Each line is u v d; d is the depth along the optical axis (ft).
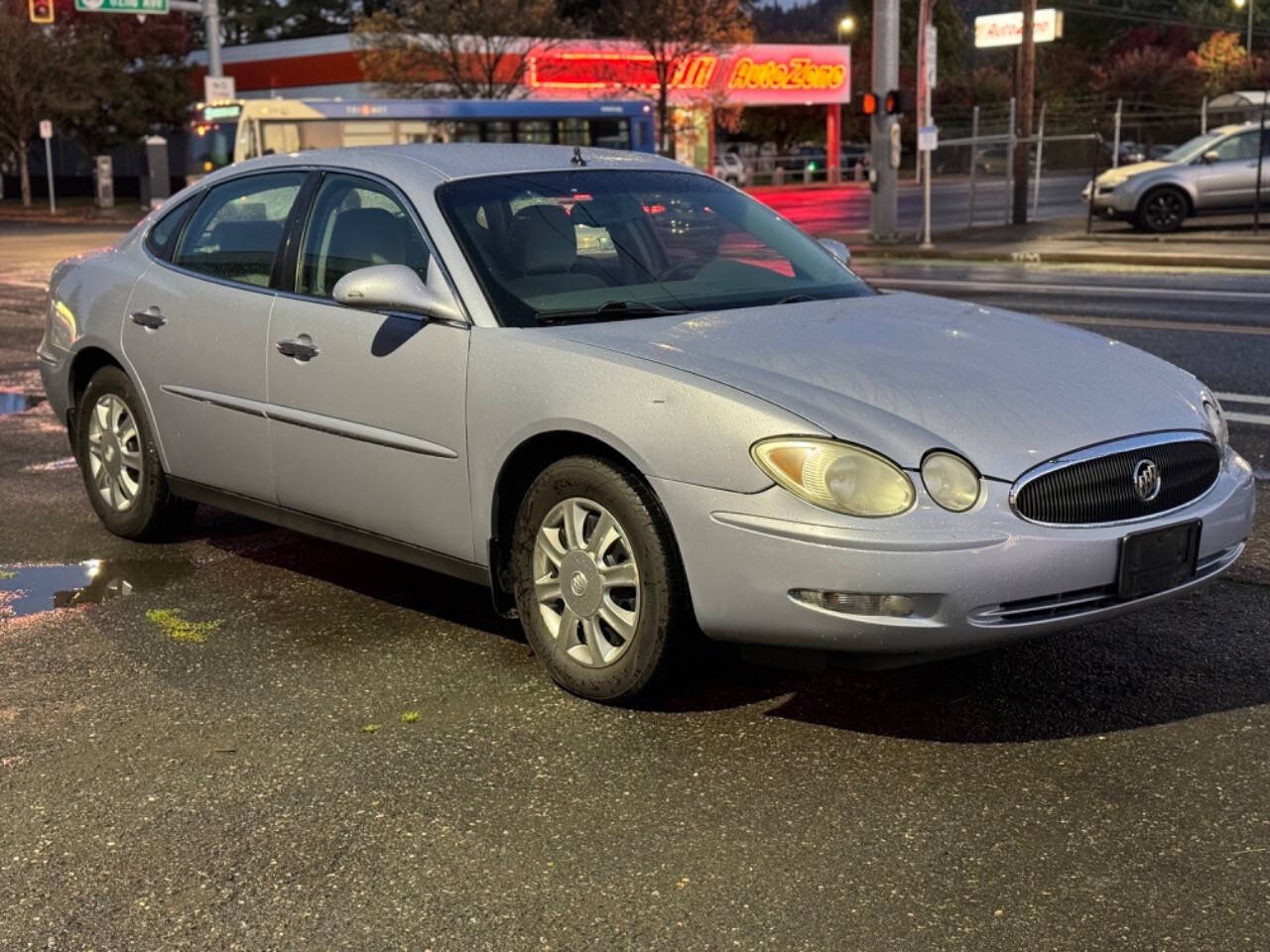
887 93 78.95
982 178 180.14
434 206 15.07
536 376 13.37
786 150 213.05
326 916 9.80
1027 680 13.92
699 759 12.20
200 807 11.48
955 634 11.50
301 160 17.08
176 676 14.42
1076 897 9.82
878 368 12.82
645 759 12.22
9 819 11.34
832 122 180.04
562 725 12.98
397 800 11.53
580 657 13.44
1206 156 77.82
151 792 11.76
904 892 9.93
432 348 14.37
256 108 104.01
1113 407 12.72
